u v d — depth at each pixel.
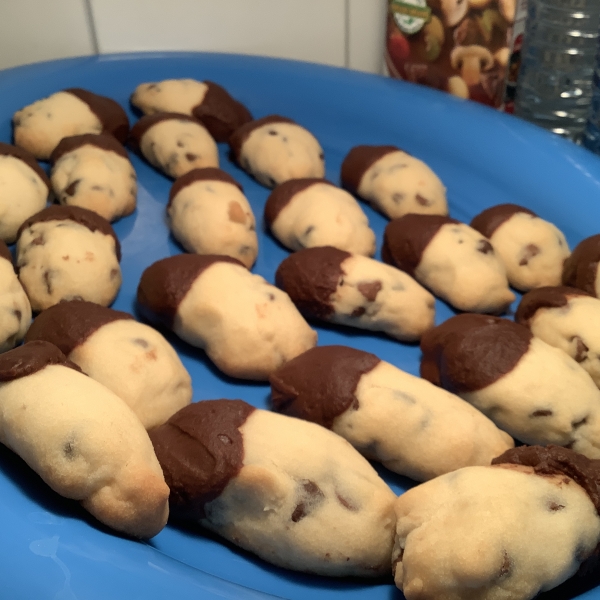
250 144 0.31
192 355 0.23
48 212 0.25
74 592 0.13
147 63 0.34
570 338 0.21
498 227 0.27
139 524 0.15
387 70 0.35
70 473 0.14
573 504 0.15
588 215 0.28
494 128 0.31
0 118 0.30
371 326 0.24
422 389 0.19
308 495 0.16
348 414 0.19
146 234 0.28
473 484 0.15
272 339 0.21
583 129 0.35
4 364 0.15
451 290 0.25
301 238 0.26
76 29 0.33
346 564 0.16
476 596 0.14
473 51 0.32
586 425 0.19
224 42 0.35
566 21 0.33
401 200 0.29
